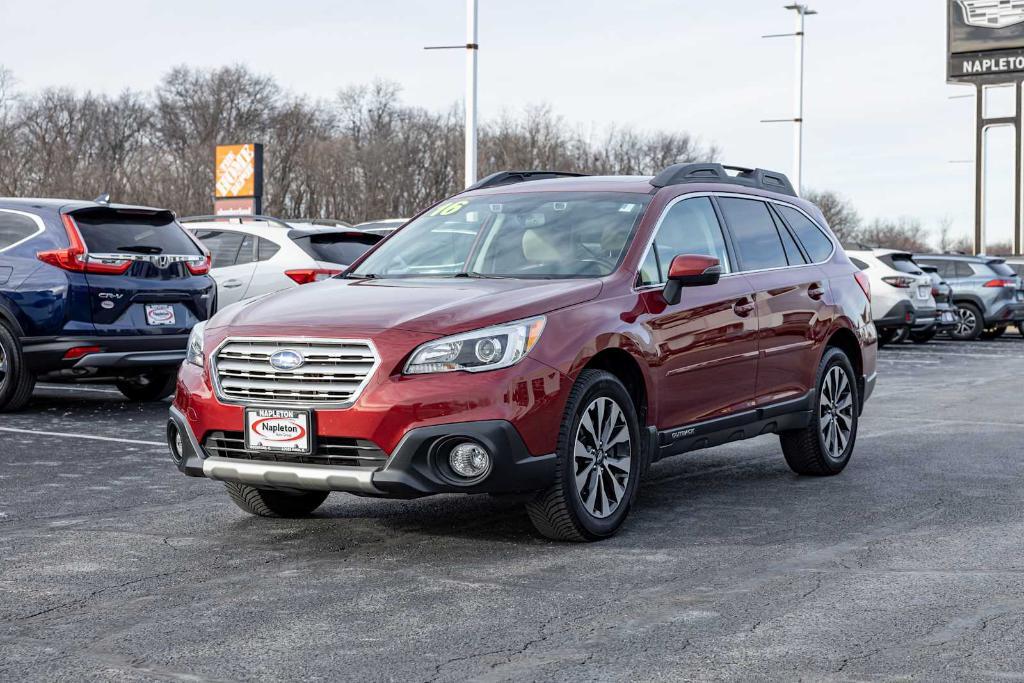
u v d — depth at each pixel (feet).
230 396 16.97
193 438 17.29
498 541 17.88
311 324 16.74
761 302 21.63
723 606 14.32
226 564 16.43
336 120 276.82
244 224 42.70
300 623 13.60
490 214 20.85
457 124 234.58
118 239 32.50
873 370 25.81
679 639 12.99
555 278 18.78
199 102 271.69
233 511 20.13
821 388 23.52
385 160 229.04
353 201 229.04
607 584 15.38
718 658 12.33
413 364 16.14
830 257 24.91
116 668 11.99
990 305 84.48
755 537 18.20
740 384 20.99
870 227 271.49
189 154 201.77
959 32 145.69
